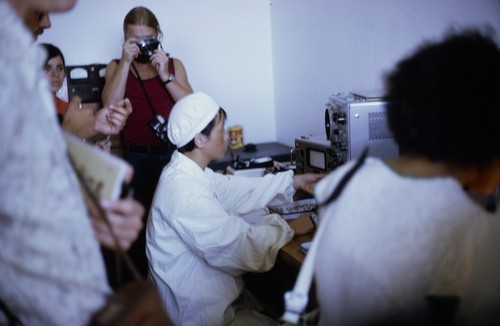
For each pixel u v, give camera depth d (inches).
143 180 111.1
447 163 28.7
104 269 27.0
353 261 30.0
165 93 109.5
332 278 31.4
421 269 29.1
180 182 61.1
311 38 113.3
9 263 23.5
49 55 95.3
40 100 24.0
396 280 29.3
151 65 108.3
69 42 119.7
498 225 29.2
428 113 27.5
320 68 111.1
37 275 23.7
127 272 35.2
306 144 83.9
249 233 59.7
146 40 104.0
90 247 25.8
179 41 128.7
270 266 59.6
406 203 28.8
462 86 27.2
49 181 23.8
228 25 131.8
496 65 27.4
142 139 109.7
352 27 96.0
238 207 72.7
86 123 60.1
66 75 119.7
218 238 58.7
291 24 122.5
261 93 139.3
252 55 135.9
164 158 110.3
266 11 134.4
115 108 61.7
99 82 122.2
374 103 63.7
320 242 31.6
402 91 28.7
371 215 29.5
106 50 123.1
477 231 29.1
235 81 136.0
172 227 60.7
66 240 24.4
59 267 24.1
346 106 64.1
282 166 100.8
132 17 103.9
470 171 29.4
